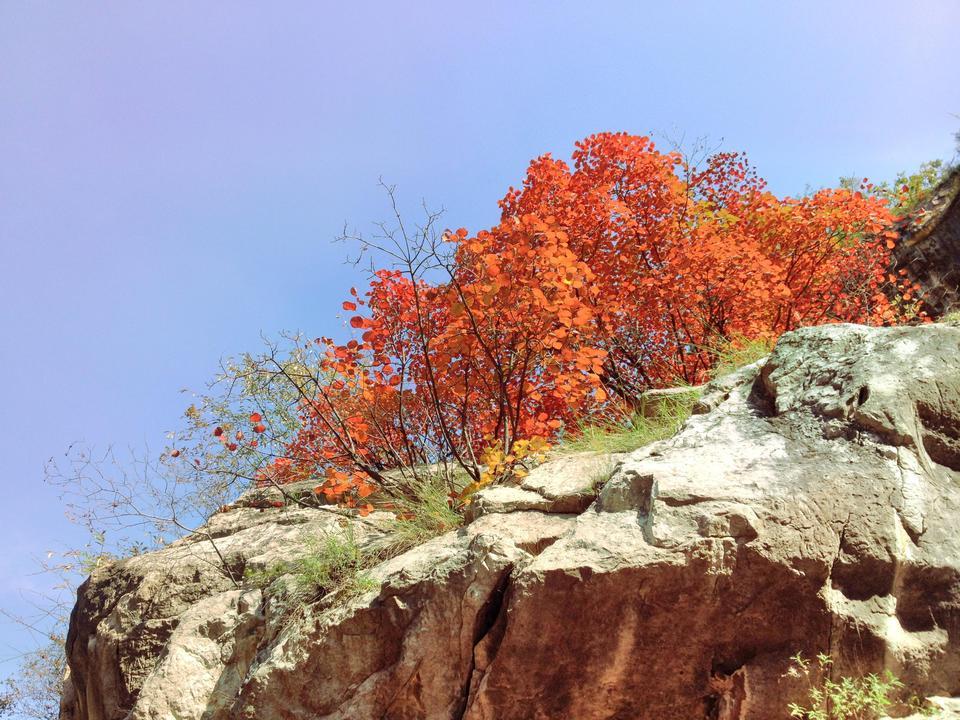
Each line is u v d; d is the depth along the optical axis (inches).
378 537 232.5
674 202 395.5
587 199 371.6
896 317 438.6
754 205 438.6
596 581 160.2
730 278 365.7
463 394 290.2
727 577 155.6
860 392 179.3
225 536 280.4
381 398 289.3
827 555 155.6
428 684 175.6
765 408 199.0
